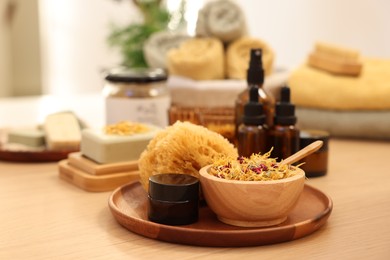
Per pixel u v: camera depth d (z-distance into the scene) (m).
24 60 3.47
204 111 1.25
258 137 1.09
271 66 1.54
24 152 1.26
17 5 3.38
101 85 3.42
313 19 2.60
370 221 0.94
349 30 2.44
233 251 0.84
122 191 1.02
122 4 3.26
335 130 1.46
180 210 0.88
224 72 1.57
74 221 0.94
